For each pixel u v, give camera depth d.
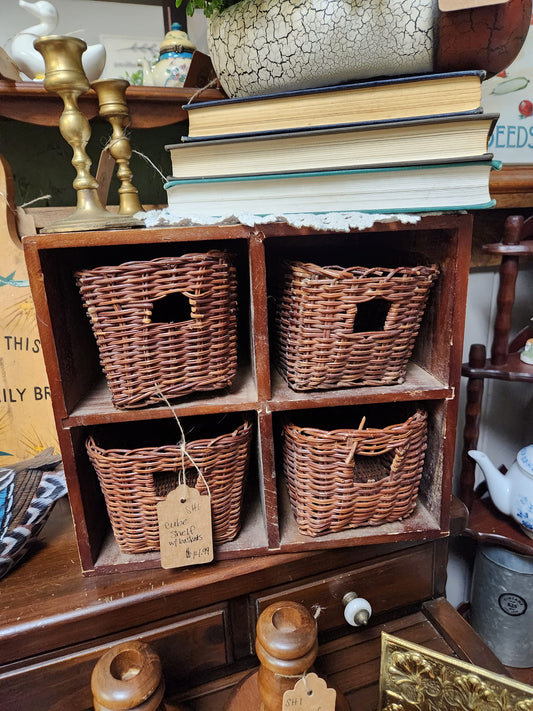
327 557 0.68
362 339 0.60
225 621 0.65
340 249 0.83
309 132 0.55
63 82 0.56
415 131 0.54
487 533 0.96
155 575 0.64
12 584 0.63
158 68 0.77
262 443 0.62
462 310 0.61
